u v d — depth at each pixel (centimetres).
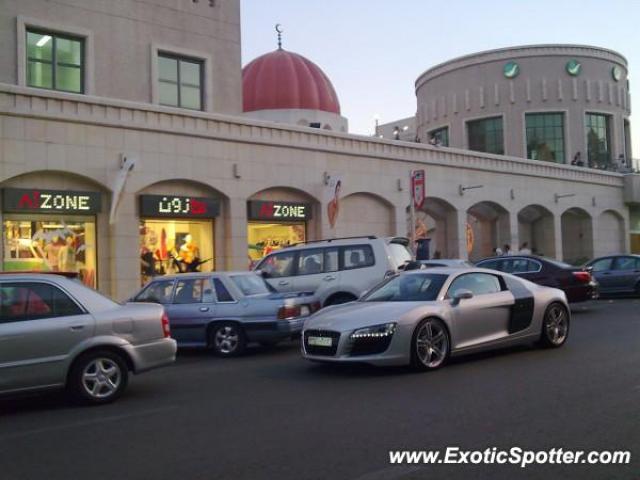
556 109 4278
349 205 2475
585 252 3788
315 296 1321
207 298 1284
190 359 1265
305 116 3241
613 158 4403
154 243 1962
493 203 3120
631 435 621
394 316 952
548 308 1141
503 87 4338
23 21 1891
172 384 982
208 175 2042
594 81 4359
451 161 2856
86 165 1786
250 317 1237
